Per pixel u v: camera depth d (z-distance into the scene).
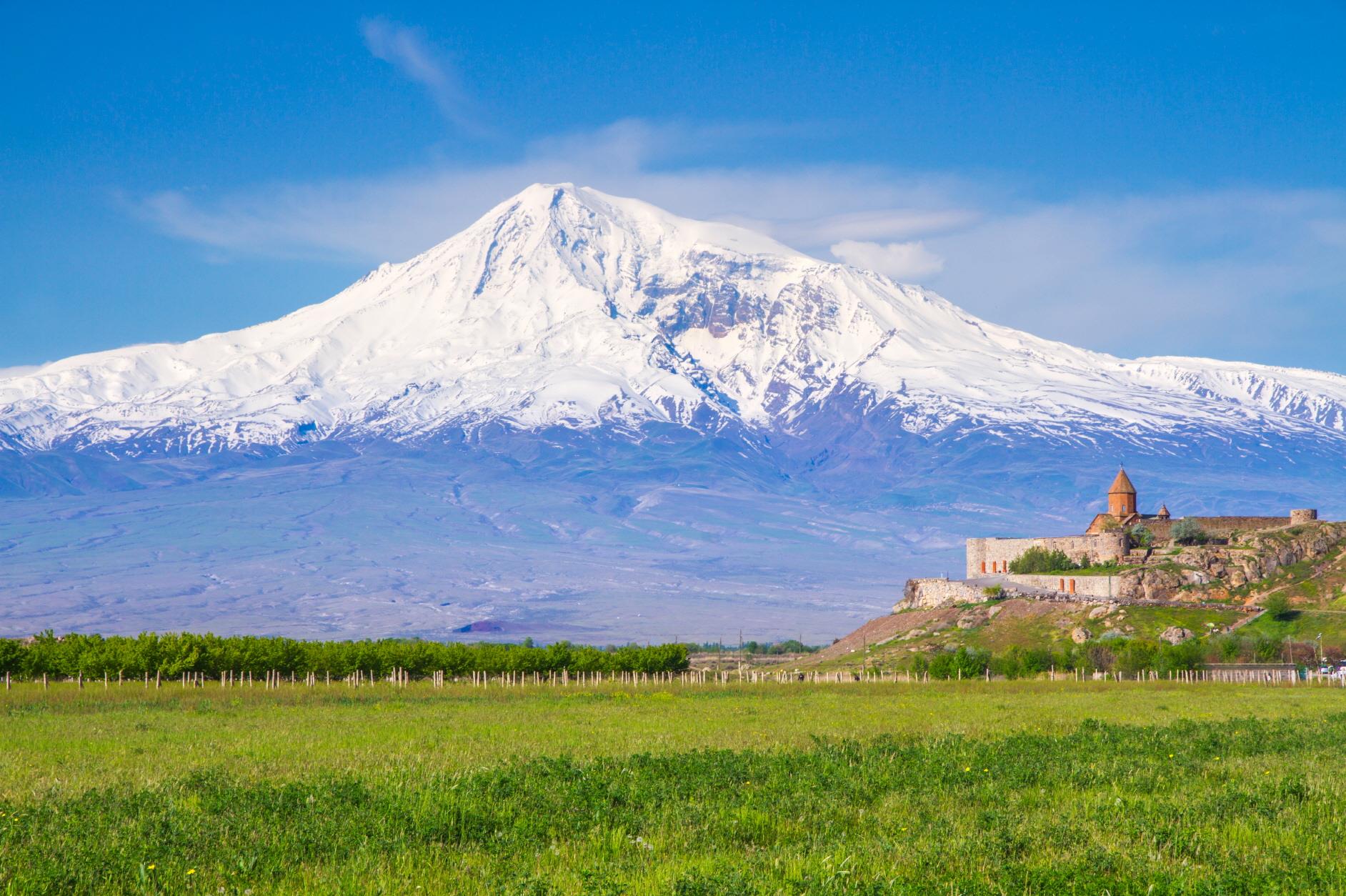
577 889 33.06
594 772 52.91
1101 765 55.62
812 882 33.16
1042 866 35.28
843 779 50.97
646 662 184.25
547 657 178.75
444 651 174.62
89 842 37.28
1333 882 34.12
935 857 36.28
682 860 36.53
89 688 134.12
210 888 33.56
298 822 40.59
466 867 35.38
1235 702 110.81
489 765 56.88
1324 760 59.50
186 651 155.38
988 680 164.50
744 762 56.47
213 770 54.00
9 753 63.97
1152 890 33.03
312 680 154.50
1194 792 48.69
